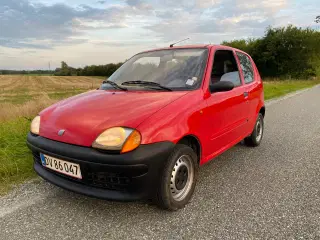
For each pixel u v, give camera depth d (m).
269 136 5.62
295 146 4.92
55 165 2.58
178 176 2.66
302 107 9.70
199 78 3.15
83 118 2.56
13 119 6.98
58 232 2.37
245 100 4.01
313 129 6.22
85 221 2.54
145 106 2.60
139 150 2.28
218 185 3.30
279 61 40.75
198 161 3.02
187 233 2.36
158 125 2.42
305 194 3.06
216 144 3.30
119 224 2.49
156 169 2.38
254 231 2.38
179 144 2.62
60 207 2.77
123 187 2.36
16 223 2.49
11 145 4.24
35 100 10.07
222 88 3.12
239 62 4.26
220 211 2.71
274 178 3.51
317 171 3.75
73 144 2.43
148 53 3.89
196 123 2.80
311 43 38.72
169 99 2.75
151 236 2.32
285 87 18.52
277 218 2.58
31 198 2.93
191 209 2.75
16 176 3.44
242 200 2.93
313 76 38.22
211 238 2.29
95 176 2.41
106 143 2.29
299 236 2.31
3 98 22.80
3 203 2.83
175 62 3.44
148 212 2.68
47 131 2.67
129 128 2.34
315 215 2.63
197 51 3.54
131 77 3.47
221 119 3.32
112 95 3.00
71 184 2.52
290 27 40.66
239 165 3.97
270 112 8.66
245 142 4.86
